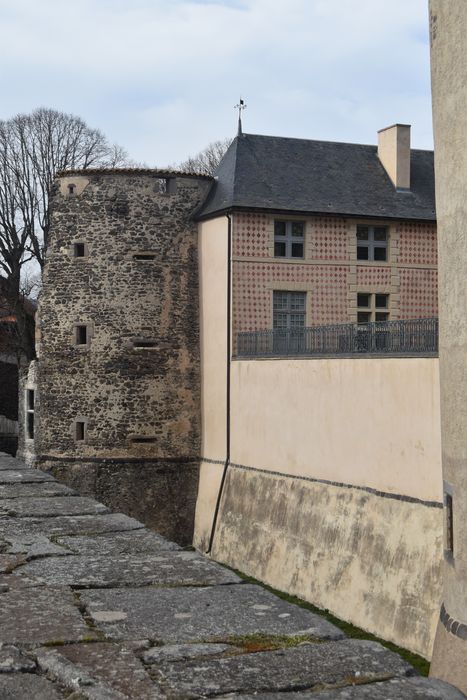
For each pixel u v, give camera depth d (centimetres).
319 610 2042
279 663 379
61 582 504
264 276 2792
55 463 3016
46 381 3045
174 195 2978
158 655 390
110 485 2939
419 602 1706
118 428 2948
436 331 1759
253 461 2586
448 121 1119
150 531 658
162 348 2956
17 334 4247
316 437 2217
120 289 2952
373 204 2919
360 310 2897
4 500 806
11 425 4156
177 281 2969
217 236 2853
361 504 1997
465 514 1076
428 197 3017
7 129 4256
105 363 2959
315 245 2850
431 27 1173
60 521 697
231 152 3011
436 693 353
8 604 462
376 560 1881
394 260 2928
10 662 386
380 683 361
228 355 2764
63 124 4359
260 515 2462
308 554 2166
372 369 1962
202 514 2864
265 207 2769
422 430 1777
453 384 1116
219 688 356
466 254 1079
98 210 2969
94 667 378
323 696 348
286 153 3017
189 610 453
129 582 505
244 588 496
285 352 2480
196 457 2973
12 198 4194
